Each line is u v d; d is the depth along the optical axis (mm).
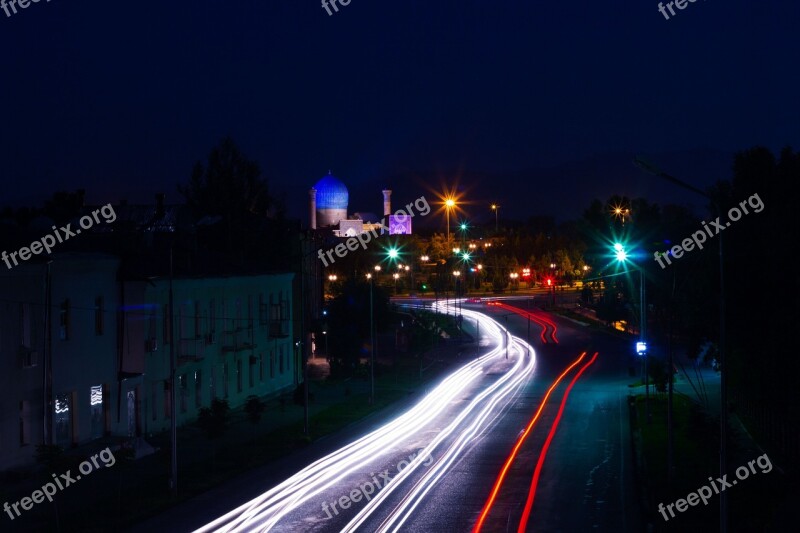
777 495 26500
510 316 109812
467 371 70312
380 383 62344
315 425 43469
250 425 43250
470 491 28469
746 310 36750
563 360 75750
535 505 26359
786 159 40156
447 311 107438
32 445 30875
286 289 58688
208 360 44812
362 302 67062
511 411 49031
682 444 36906
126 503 26672
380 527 23594
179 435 39844
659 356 72875
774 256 34594
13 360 30047
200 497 27938
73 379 33562
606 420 44812
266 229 63500
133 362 37469
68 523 24156
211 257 50000
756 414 38094
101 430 35688
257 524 23969
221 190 70562
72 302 33719
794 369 31641
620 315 93938
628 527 23531
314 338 73500
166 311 40094
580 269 146625
